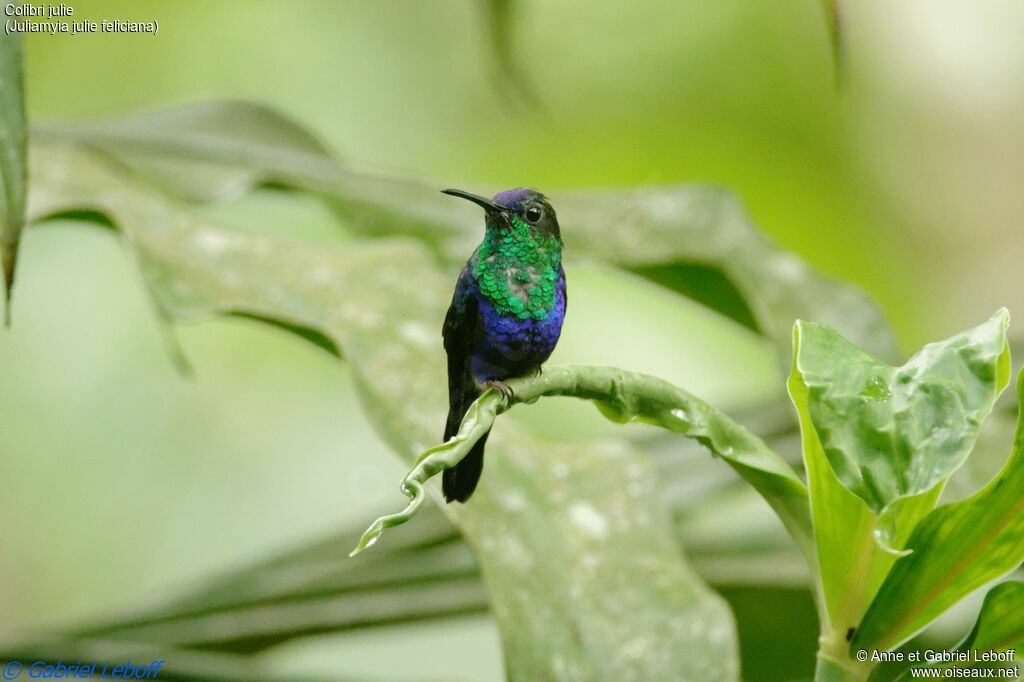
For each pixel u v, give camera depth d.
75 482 1.89
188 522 1.87
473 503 1.46
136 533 1.88
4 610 1.84
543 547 1.46
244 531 1.88
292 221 1.88
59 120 1.57
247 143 1.59
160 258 1.52
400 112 2.12
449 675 1.74
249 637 1.53
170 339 1.51
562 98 2.19
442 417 1.48
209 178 1.58
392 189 1.60
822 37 2.19
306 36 2.08
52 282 1.89
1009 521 1.41
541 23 2.17
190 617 1.53
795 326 1.42
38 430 1.88
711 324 1.93
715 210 1.60
